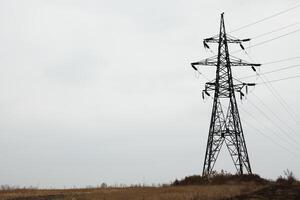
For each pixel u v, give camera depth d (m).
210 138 54.00
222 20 57.62
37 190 39.25
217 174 49.88
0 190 38.91
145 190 34.06
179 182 48.44
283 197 24.83
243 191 30.48
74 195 29.78
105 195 28.69
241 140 53.47
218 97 55.34
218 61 56.03
